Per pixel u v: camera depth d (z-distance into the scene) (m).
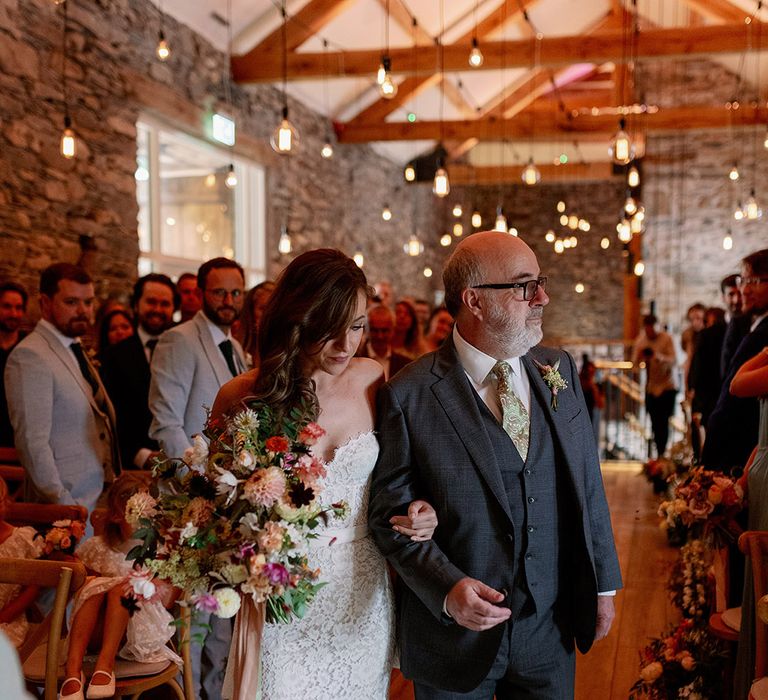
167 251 6.64
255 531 1.43
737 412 2.94
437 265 15.05
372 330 4.10
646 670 2.50
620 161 4.67
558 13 10.92
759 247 11.75
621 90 11.83
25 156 4.68
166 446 2.65
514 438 1.64
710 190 11.95
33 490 2.79
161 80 6.21
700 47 7.32
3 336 3.76
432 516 1.54
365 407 1.74
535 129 10.12
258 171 8.26
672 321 12.10
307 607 1.54
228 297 2.83
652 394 7.84
